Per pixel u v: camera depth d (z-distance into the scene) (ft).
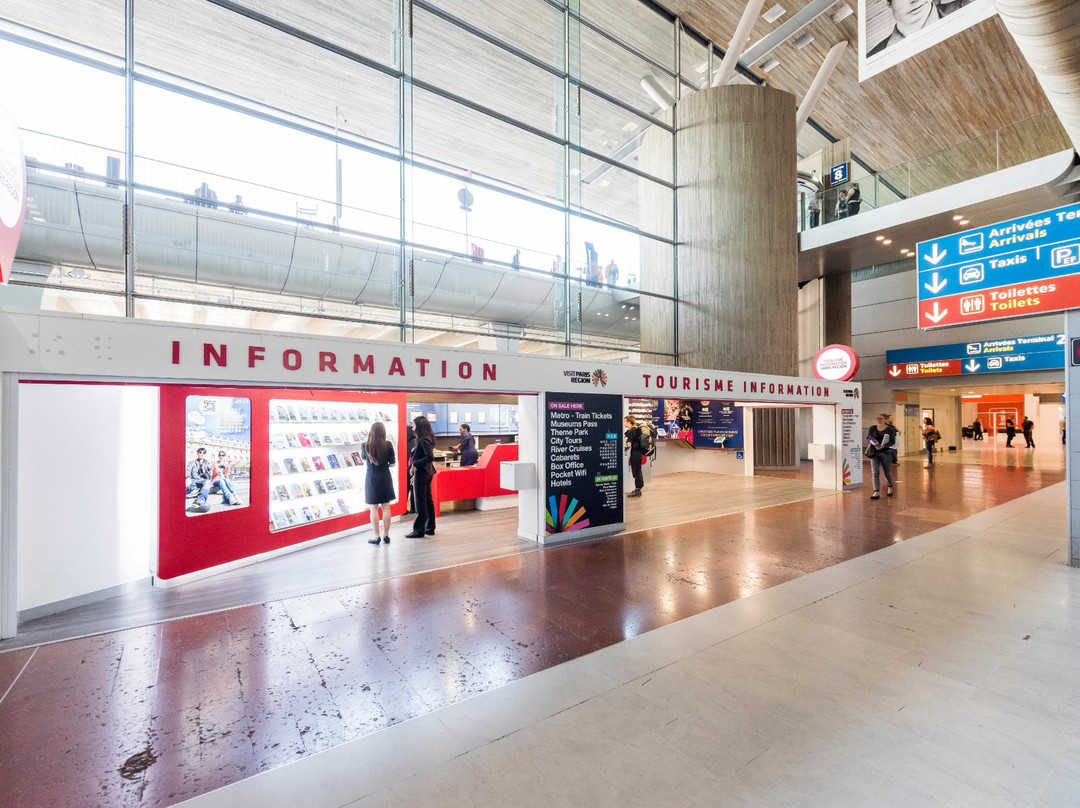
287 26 23.43
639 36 39.86
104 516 13.89
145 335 12.69
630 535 21.21
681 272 40.29
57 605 12.85
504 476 19.94
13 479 11.46
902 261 55.31
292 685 9.32
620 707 8.44
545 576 15.74
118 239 21.86
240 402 16.99
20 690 9.20
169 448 14.92
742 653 10.36
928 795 6.32
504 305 33.96
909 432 59.93
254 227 24.95
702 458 46.88
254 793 6.51
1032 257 17.60
